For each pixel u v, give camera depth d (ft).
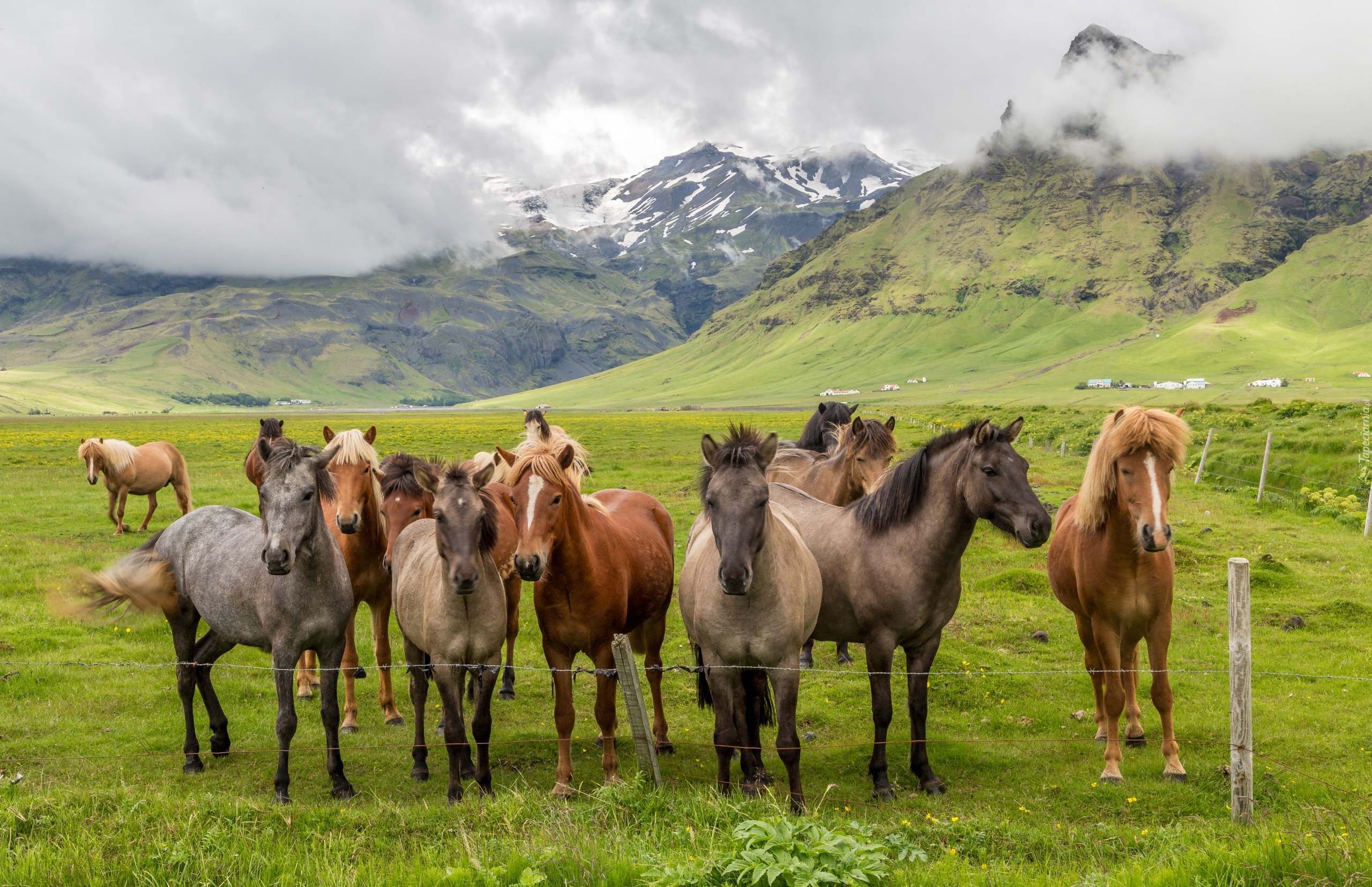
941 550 22.79
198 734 28.02
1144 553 22.82
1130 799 22.06
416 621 23.75
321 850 17.25
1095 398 495.00
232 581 24.09
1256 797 22.09
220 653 26.45
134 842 16.96
